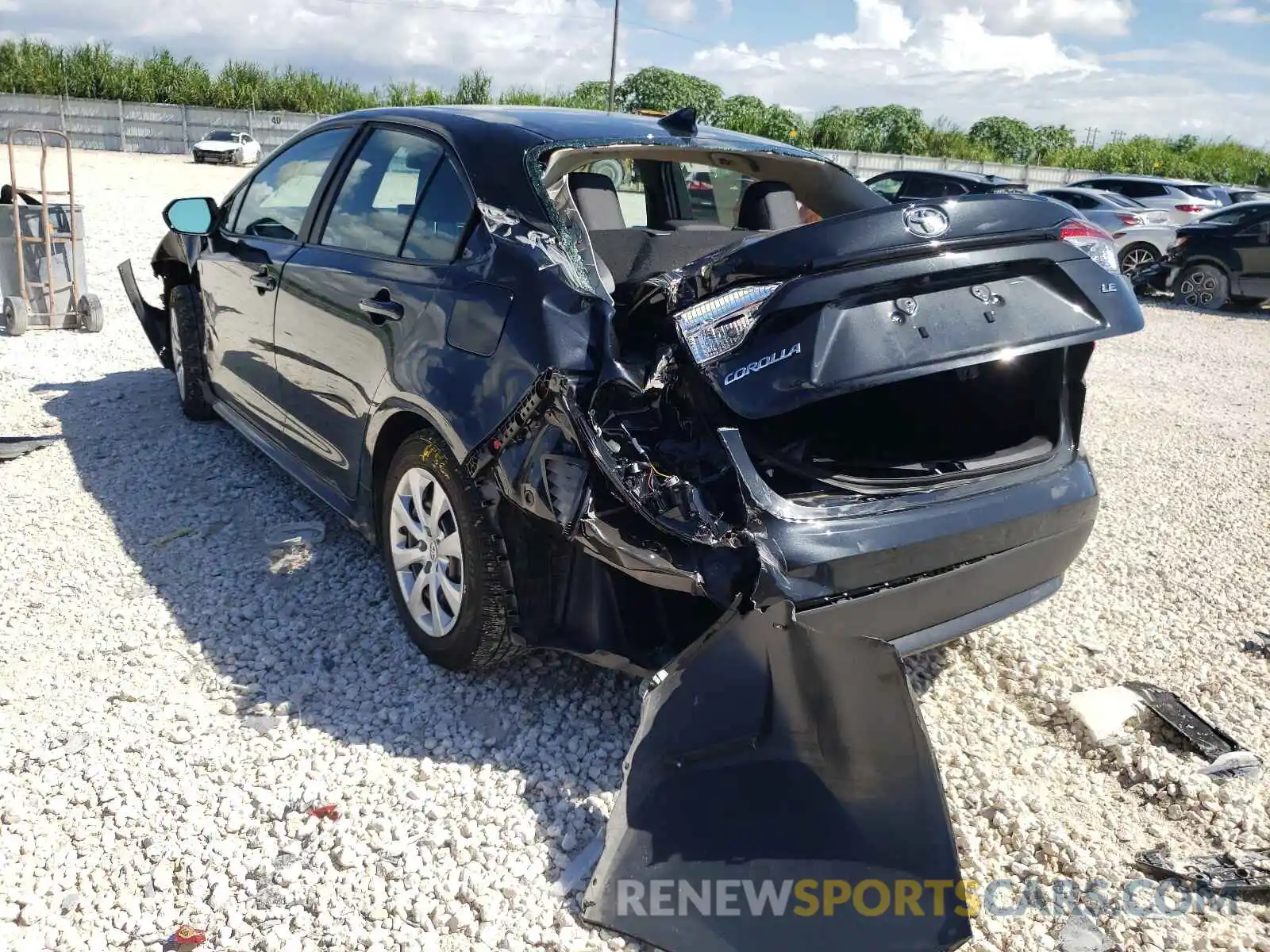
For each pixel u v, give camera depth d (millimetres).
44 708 2941
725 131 3898
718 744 2449
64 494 4492
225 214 4934
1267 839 2684
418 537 3152
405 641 3387
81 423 5449
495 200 3029
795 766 2443
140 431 5367
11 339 7262
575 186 3439
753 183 3898
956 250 2535
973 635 3713
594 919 2219
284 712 2980
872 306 2441
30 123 38562
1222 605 4164
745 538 2422
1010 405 3020
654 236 3326
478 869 2416
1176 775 2893
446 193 3246
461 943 2227
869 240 2414
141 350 7238
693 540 2424
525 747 2873
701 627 2648
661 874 2287
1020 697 3355
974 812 2748
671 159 3668
